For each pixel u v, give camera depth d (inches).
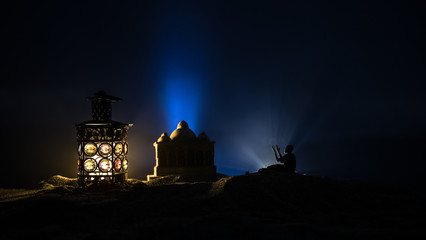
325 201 209.9
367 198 216.8
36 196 230.8
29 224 173.9
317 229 158.7
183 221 169.9
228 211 192.4
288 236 147.8
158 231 156.0
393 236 150.3
